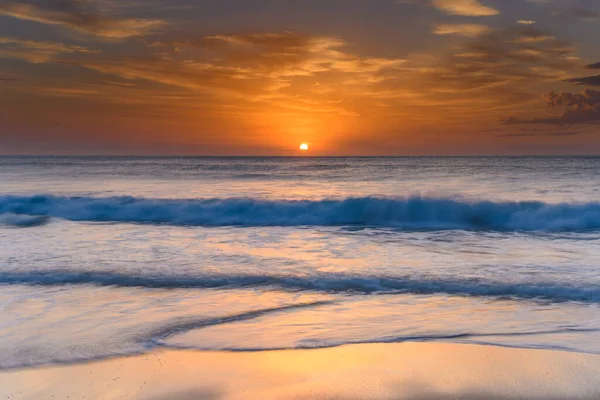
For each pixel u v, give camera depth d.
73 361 5.57
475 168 62.03
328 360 5.57
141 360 5.59
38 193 26.98
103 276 9.38
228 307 7.64
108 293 8.36
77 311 7.39
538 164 74.69
